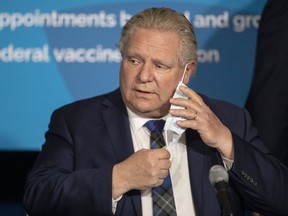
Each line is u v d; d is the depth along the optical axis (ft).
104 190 13.44
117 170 13.53
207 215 14.19
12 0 21.45
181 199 14.28
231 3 21.81
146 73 13.67
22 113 21.49
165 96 13.98
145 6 21.66
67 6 21.57
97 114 15.15
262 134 18.71
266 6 19.13
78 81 21.62
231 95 21.94
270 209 14.57
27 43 21.50
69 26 21.58
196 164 14.57
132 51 13.71
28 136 21.54
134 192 14.01
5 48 21.45
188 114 13.74
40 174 14.40
